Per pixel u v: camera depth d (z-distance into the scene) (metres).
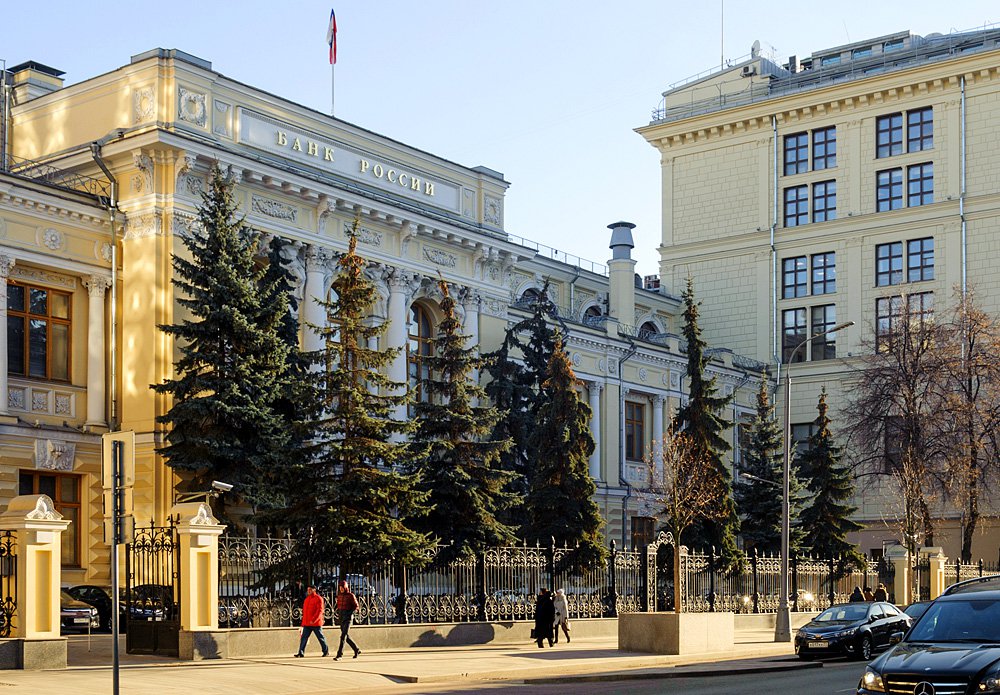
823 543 54.50
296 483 32.00
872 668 15.68
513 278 63.03
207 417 35.75
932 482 55.03
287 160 43.75
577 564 39.66
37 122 43.78
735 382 70.12
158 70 40.41
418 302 49.97
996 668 14.79
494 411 37.97
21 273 38.88
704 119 78.12
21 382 38.59
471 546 36.28
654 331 74.56
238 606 28.84
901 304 61.09
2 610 23.89
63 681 21.84
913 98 71.50
